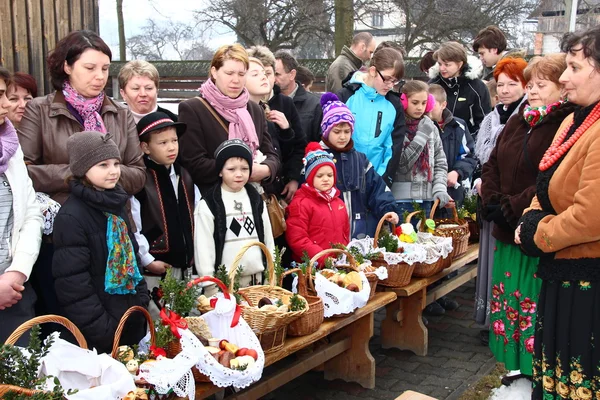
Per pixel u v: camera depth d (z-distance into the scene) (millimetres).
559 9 17484
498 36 6344
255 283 3553
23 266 2762
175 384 2412
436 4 14727
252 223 3516
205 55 17359
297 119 4566
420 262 4207
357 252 3854
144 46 17297
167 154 3432
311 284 3422
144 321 2969
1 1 4480
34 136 3053
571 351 2686
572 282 2680
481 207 3777
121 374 2348
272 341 2971
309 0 14789
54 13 4898
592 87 2629
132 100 3857
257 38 16203
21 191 2828
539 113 3375
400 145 4668
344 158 4320
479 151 4664
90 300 2689
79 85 3078
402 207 4855
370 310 3713
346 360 3969
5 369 2129
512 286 3512
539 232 2734
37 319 2268
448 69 5984
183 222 3535
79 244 2689
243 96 3805
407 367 4258
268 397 3777
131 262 2822
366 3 14508
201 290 3309
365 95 4680
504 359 3625
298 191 4074
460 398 3764
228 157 3400
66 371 2367
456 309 5480
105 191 2768
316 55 18375
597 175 2512
